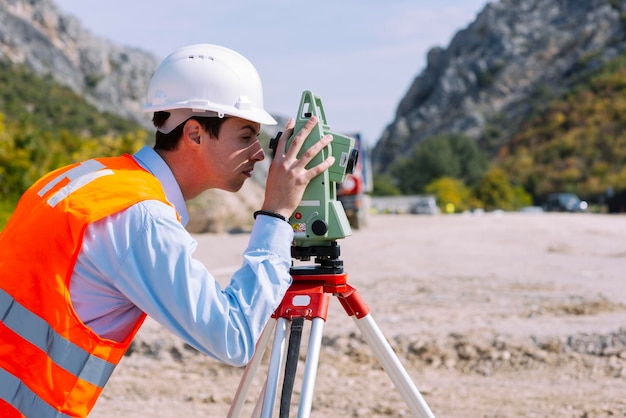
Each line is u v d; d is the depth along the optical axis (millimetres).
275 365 2314
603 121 120250
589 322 6434
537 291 8438
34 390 1973
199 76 2197
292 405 4656
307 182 2246
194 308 2006
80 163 2207
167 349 5844
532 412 4461
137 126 112188
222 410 4598
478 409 4547
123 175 2086
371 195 98062
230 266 11023
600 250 13383
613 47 165500
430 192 82375
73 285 2014
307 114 2334
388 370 2480
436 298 8047
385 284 9141
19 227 2086
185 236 2045
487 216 32812
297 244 2396
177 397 4867
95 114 109188
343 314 6988
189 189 2254
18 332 1986
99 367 2025
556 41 175250
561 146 118000
